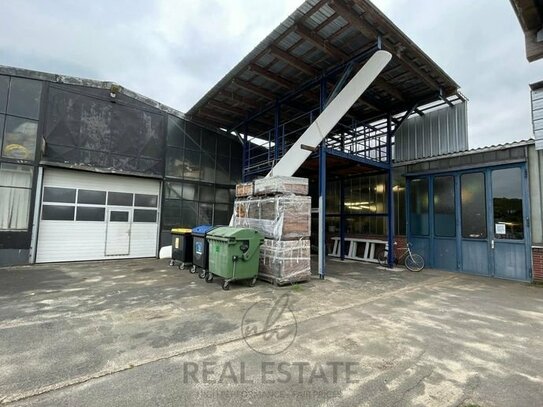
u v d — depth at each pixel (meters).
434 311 4.52
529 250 6.94
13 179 8.02
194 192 11.34
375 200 10.37
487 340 3.43
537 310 4.61
